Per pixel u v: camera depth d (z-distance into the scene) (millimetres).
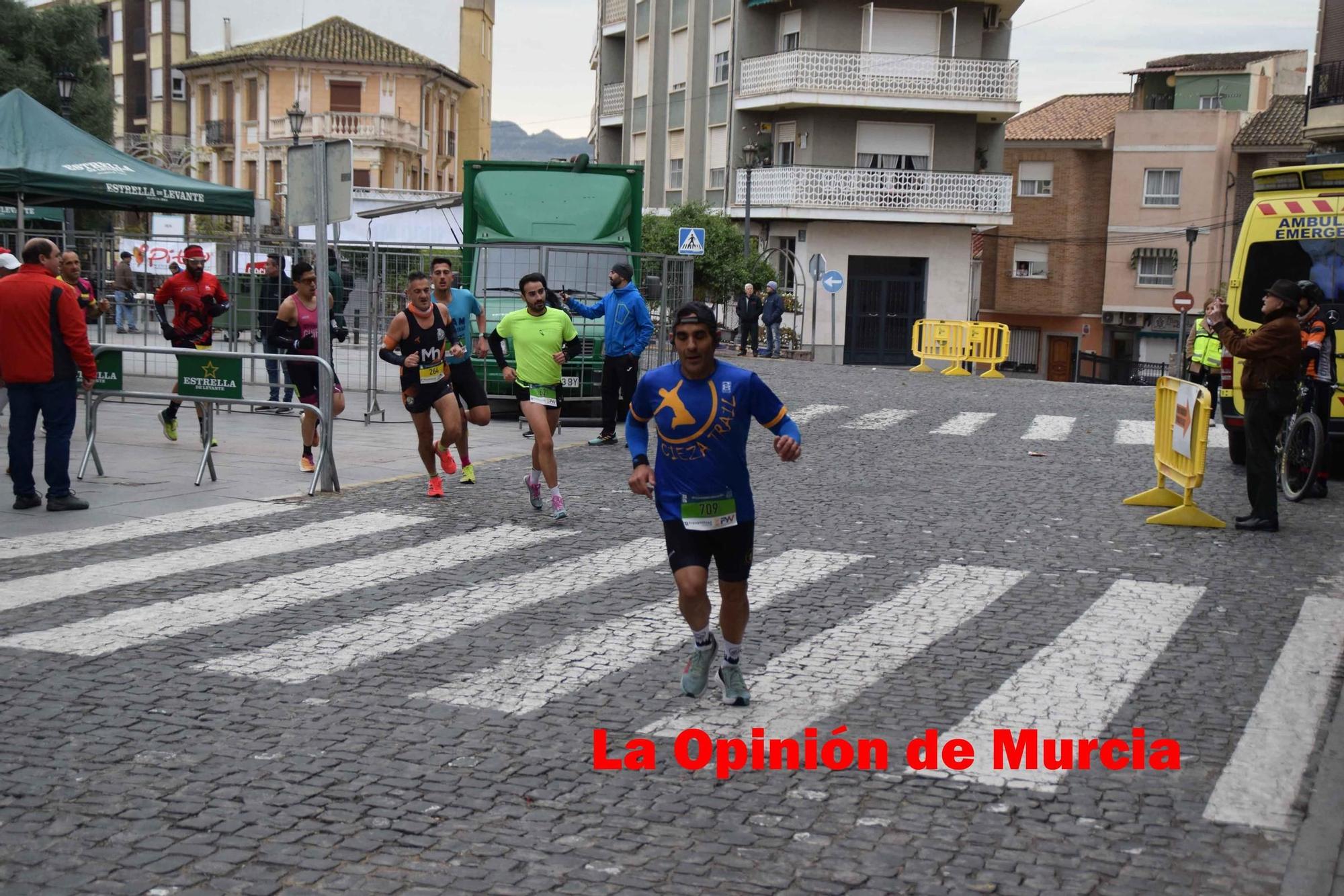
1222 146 49312
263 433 15359
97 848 4496
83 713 5852
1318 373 12555
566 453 14633
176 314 15344
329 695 6191
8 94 17109
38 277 10250
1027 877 4418
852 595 8312
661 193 48500
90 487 11531
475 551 9406
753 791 5121
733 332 38281
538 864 4441
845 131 41438
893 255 42094
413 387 11344
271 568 8758
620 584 8516
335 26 62344
